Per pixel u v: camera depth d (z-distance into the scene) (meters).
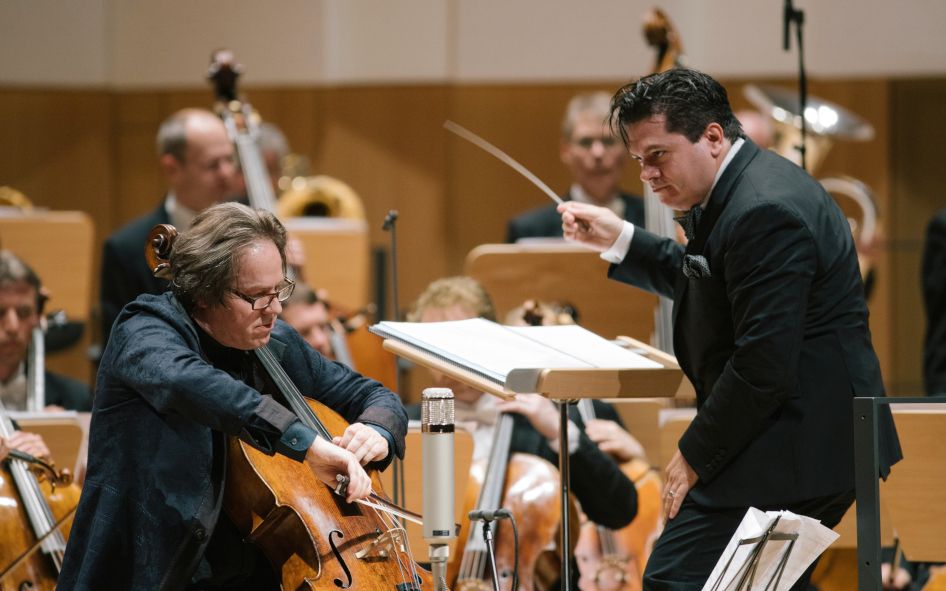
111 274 17.22
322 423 8.70
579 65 25.72
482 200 26.89
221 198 17.86
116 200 26.94
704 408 8.95
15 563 9.94
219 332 8.49
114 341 8.39
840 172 26.17
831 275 8.98
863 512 8.59
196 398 7.80
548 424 11.76
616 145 17.66
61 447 11.41
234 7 26.17
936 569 12.11
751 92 21.30
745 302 8.76
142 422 8.22
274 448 7.89
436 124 26.59
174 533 8.00
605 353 9.16
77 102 26.66
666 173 9.15
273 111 26.47
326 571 7.77
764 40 25.17
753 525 7.77
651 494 12.25
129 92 26.67
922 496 10.36
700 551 9.05
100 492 8.22
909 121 25.75
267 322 8.48
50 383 15.09
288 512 8.02
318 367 9.43
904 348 24.34
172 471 8.10
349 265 18.61
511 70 25.92
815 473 8.87
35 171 26.59
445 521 7.77
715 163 9.14
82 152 26.73
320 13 26.05
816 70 25.23
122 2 26.39
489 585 11.34
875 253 22.30
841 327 9.03
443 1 26.08
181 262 8.38
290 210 22.95
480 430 12.41
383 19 26.22
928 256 16.69
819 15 25.17
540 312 11.70
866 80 25.70
